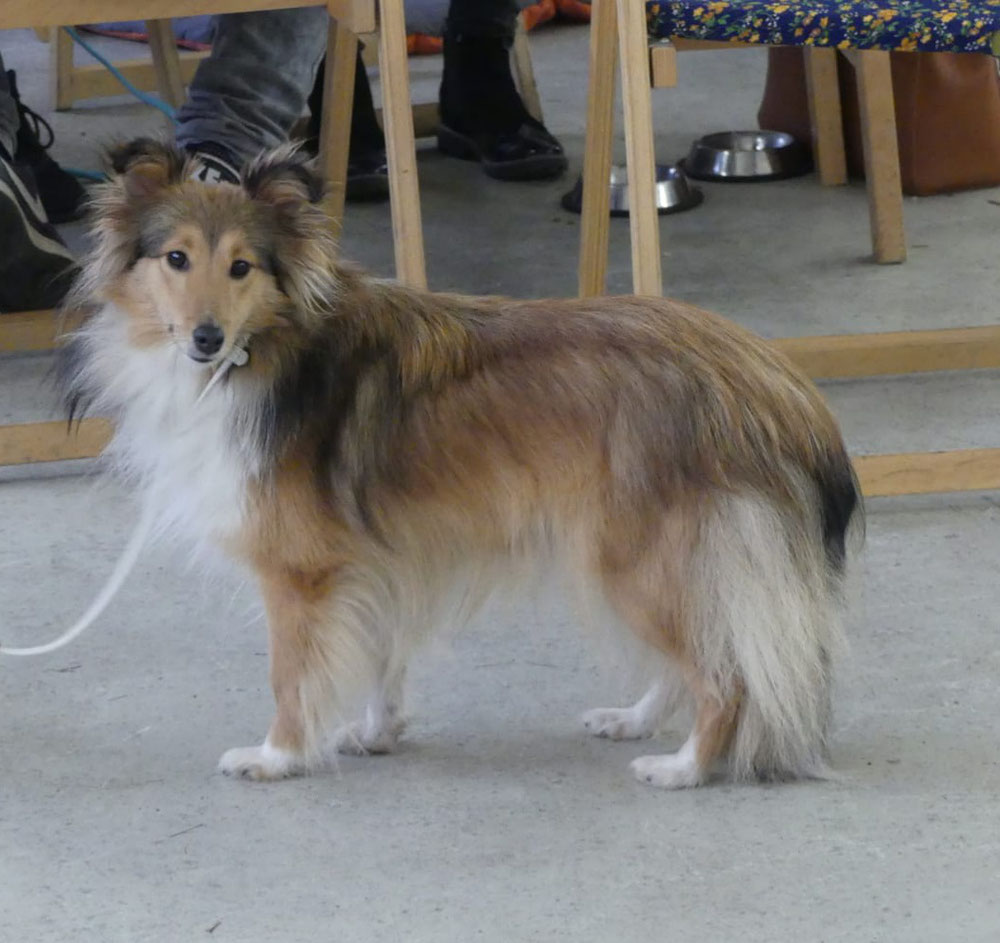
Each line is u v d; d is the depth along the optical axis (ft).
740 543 9.33
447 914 9.09
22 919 9.11
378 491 9.48
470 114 15.58
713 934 9.01
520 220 14.28
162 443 9.54
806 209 14.53
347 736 9.75
